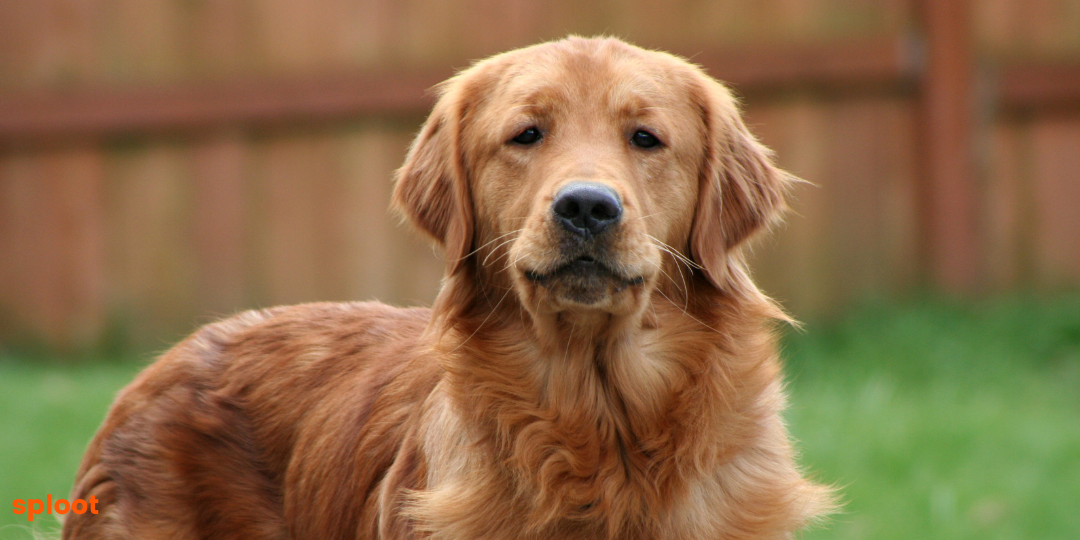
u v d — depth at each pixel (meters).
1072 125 15.02
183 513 6.79
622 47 6.28
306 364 7.10
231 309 15.64
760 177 6.68
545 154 5.83
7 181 15.73
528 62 6.19
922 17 14.73
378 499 6.36
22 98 15.41
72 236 15.74
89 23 15.43
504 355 5.95
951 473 9.60
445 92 6.80
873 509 8.88
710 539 5.71
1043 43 15.07
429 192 6.65
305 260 15.51
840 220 15.05
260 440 6.98
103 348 15.83
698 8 14.96
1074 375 12.88
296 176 15.41
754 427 5.93
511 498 5.78
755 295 6.36
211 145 15.45
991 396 12.32
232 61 15.39
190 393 7.03
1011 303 14.40
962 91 14.70
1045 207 15.09
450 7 15.12
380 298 15.47
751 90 14.88
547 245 5.46
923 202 15.03
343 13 15.20
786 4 14.94
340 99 15.11
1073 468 9.71
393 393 6.63
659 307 5.96
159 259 15.69
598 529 5.79
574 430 5.80
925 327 13.87
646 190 5.91
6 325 15.91
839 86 14.90
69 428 11.30
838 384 12.85
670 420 5.86
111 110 15.34
